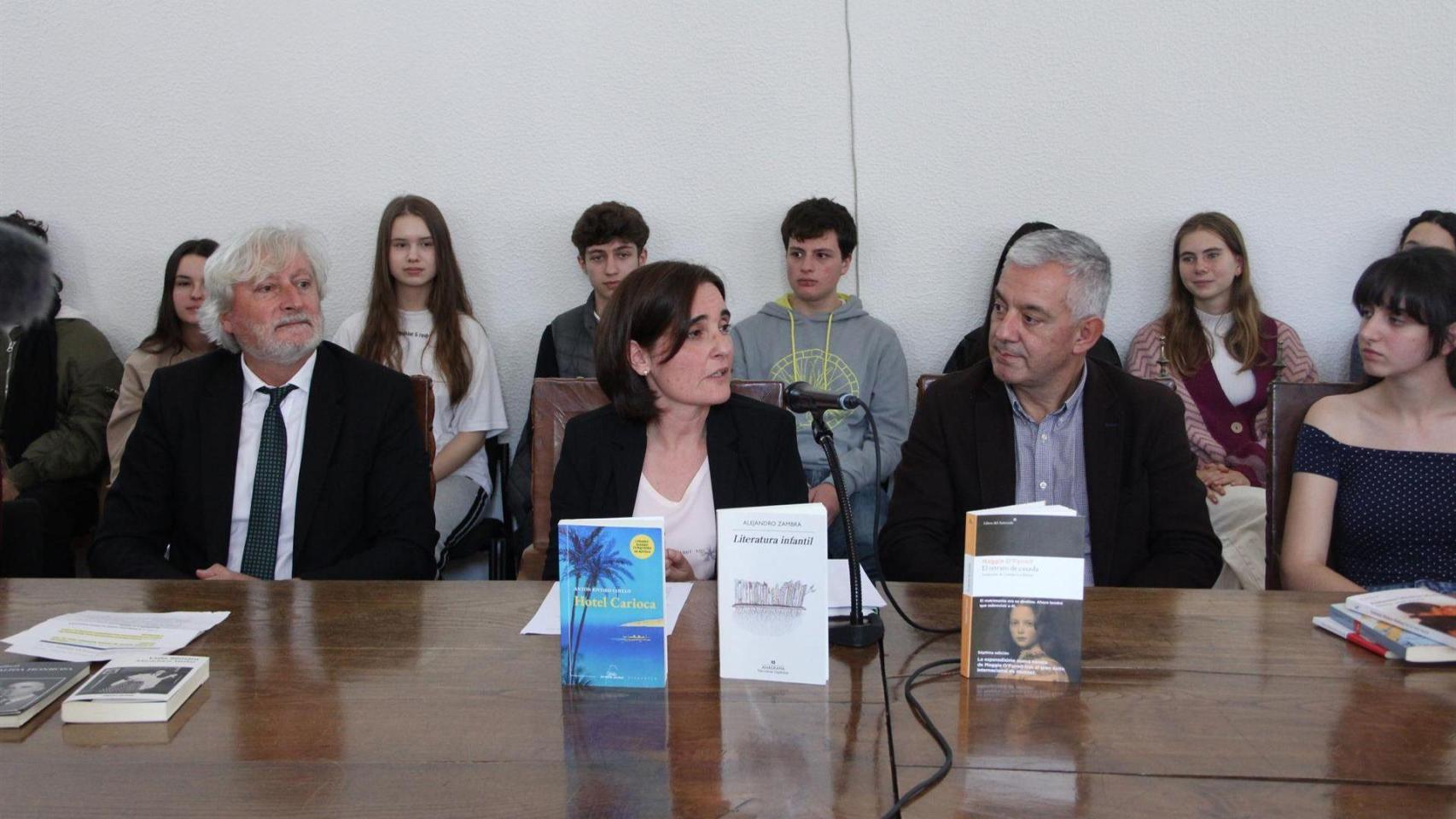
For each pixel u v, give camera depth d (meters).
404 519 2.16
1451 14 3.29
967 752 1.05
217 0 3.46
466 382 3.25
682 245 3.54
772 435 2.00
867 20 3.40
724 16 3.43
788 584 1.24
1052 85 3.40
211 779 1.00
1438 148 3.36
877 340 3.27
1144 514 2.01
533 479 2.38
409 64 3.48
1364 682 1.23
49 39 3.49
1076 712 1.15
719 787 0.98
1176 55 3.37
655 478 1.97
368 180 3.54
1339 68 3.34
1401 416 1.98
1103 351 3.26
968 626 1.26
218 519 2.08
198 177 3.54
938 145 3.45
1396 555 1.96
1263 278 3.46
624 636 1.22
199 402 2.13
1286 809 0.94
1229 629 1.42
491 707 1.17
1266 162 3.40
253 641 1.39
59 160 3.55
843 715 1.14
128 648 1.34
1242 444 3.19
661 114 3.48
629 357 1.89
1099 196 3.44
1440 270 1.87
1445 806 0.94
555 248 3.56
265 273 2.05
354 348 3.32
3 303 1.54
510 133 3.51
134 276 3.59
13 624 1.45
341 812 0.94
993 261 3.49
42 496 3.17
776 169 3.49
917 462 2.11
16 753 1.06
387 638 1.39
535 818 0.93
